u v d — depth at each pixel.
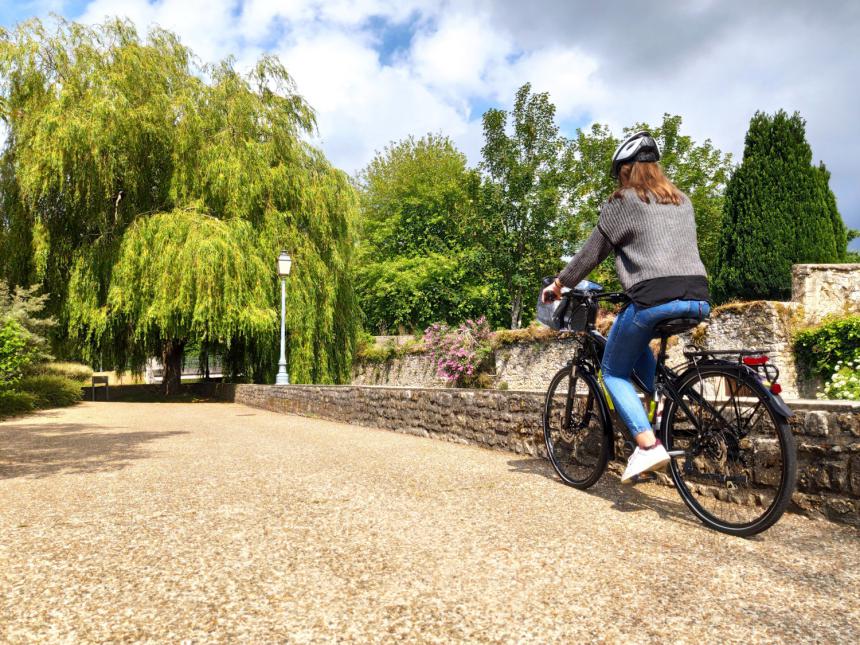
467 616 1.64
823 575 1.98
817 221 11.16
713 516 2.62
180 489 3.40
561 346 14.00
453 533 2.48
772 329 9.30
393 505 2.99
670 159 20.61
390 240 32.66
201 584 1.87
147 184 16.06
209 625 1.57
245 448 5.44
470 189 20.25
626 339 2.87
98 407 12.93
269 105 17.36
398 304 30.28
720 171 21.33
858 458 2.51
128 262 14.42
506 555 2.19
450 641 1.49
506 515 2.80
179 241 14.48
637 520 2.72
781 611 1.68
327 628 1.55
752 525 2.42
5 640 1.47
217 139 15.99
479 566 2.06
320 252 17.66
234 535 2.42
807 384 9.23
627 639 1.51
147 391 19.41
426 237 31.94
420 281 29.36
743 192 11.74
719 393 2.75
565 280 3.15
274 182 16.56
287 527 2.55
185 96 15.78
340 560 2.11
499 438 5.11
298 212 17.11
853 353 8.48
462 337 17.58
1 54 14.52
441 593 1.81
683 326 2.75
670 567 2.06
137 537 2.39
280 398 11.77
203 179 15.73
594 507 2.97
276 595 1.78
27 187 14.01
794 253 11.15
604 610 1.69
